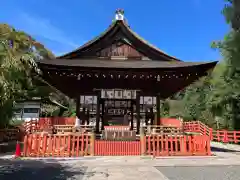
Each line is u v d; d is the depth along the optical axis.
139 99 16.56
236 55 25.23
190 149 14.49
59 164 11.69
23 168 10.68
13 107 23.41
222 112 30.03
